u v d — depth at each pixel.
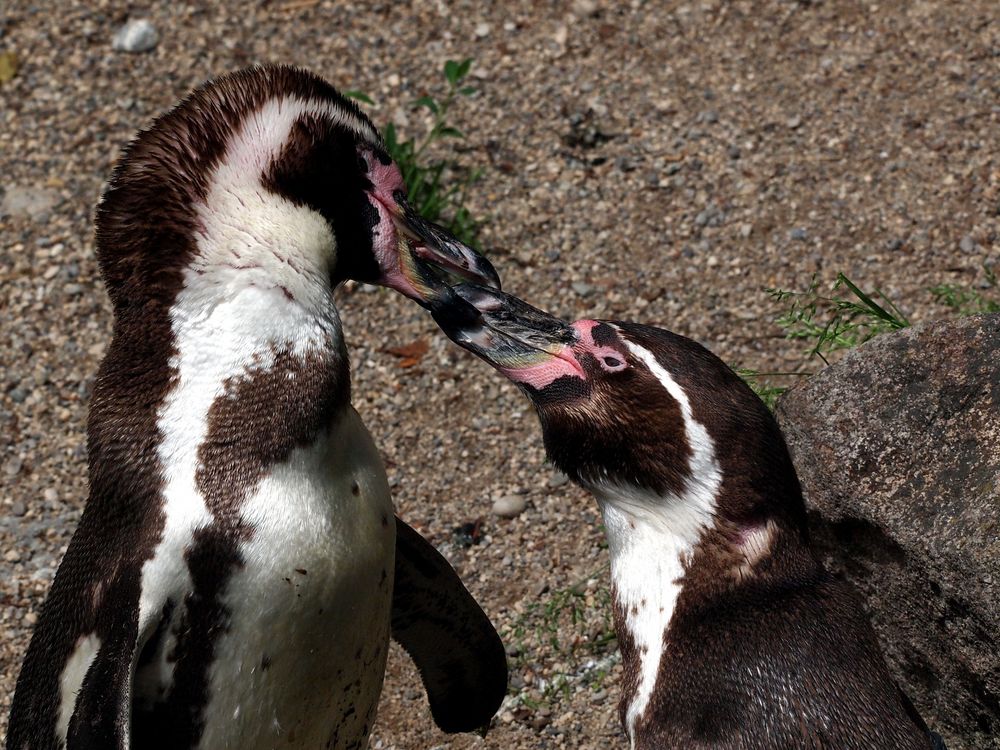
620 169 13.56
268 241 6.92
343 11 15.54
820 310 11.84
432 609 8.50
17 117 14.55
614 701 9.37
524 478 11.04
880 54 14.38
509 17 15.35
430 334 12.35
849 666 6.41
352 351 12.26
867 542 8.02
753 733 6.25
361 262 7.61
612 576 7.23
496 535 10.66
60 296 12.89
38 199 13.71
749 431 6.73
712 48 14.75
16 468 11.54
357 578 7.02
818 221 12.69
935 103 13.66
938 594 7.52
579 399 7.07
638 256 12.70
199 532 6.57
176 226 6.90
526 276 12.67
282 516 6.64
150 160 7.03
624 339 7.04
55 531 11.03
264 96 7.14
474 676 8.84
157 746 6.80
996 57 14.05
